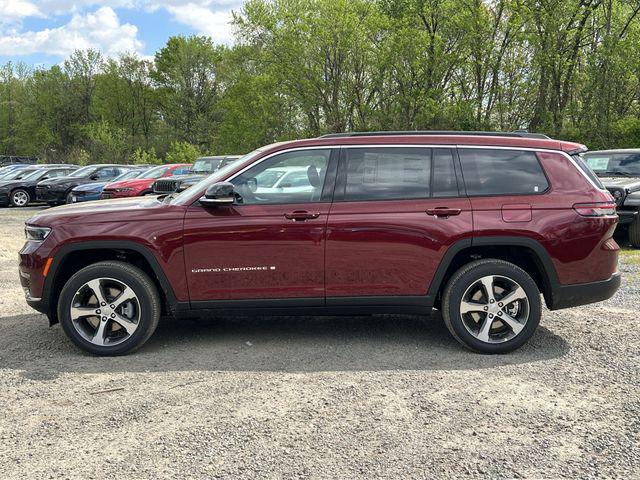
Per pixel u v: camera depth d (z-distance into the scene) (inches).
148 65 2883.9
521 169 187.6
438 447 123.6
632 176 417.1
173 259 183.6
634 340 196.2
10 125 3043.8
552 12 1150.3
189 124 2568.9
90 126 2472.9
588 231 184.1
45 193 824.9
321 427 133.3
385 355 184.4
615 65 1098.1
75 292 184.9
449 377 164.2
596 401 146.6
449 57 1262.3
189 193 192.4
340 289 184.5
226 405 146.3
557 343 194.7
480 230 181.3
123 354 187.5
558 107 1227.9
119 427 134.8
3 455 122.4
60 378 167.3
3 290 295.9
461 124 1270.9
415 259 182.7
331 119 1444.4
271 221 182.4
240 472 114.3
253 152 198.1
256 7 1406.3
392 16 1337.4
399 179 186.5
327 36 1331.2
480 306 184.5
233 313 186.7
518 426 133.2
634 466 115.4
